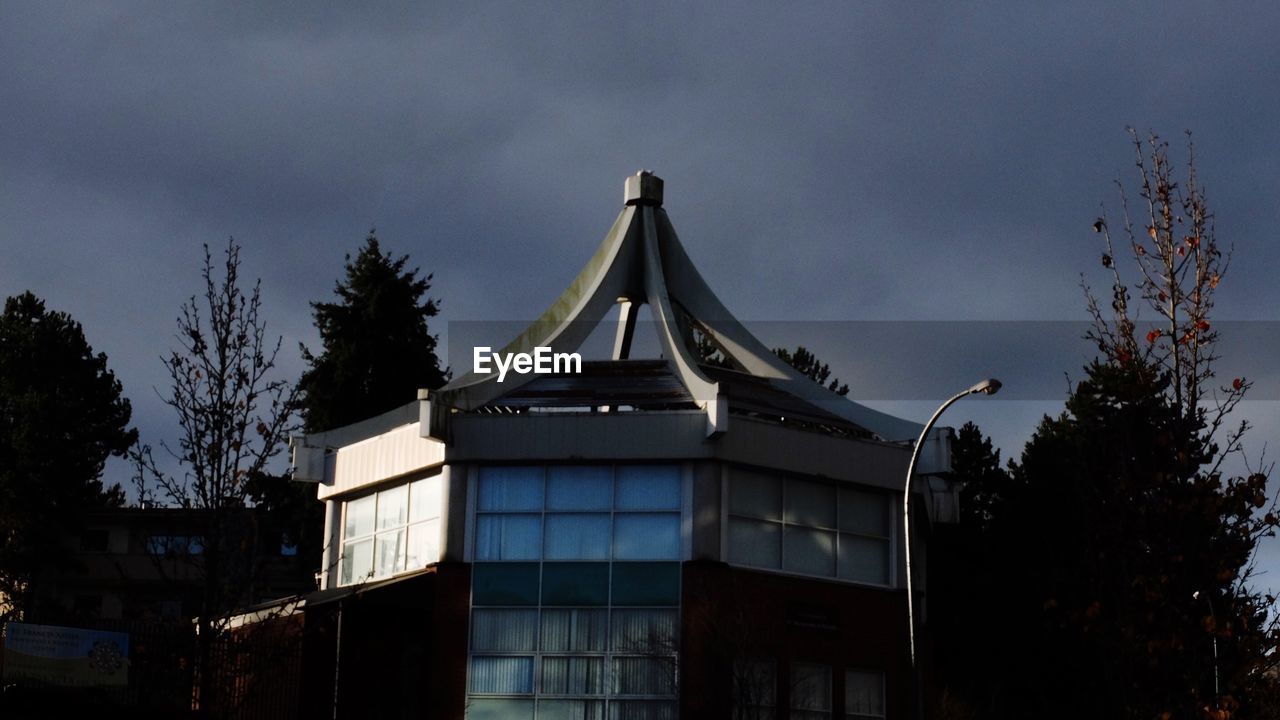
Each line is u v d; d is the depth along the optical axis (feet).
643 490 123.54
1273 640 84.02
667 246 150.00
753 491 124.98
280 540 203.72
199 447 97.14
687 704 116.78
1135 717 86.74
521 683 120.98
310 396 190.70
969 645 162.50
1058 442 165.99
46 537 206.80
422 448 128.98
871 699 126.41
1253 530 85.66
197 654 95.50
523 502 124.88
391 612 128.88
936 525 163.84
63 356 216.95
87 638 93.66
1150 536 86.99
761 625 121.19
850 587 127.54
